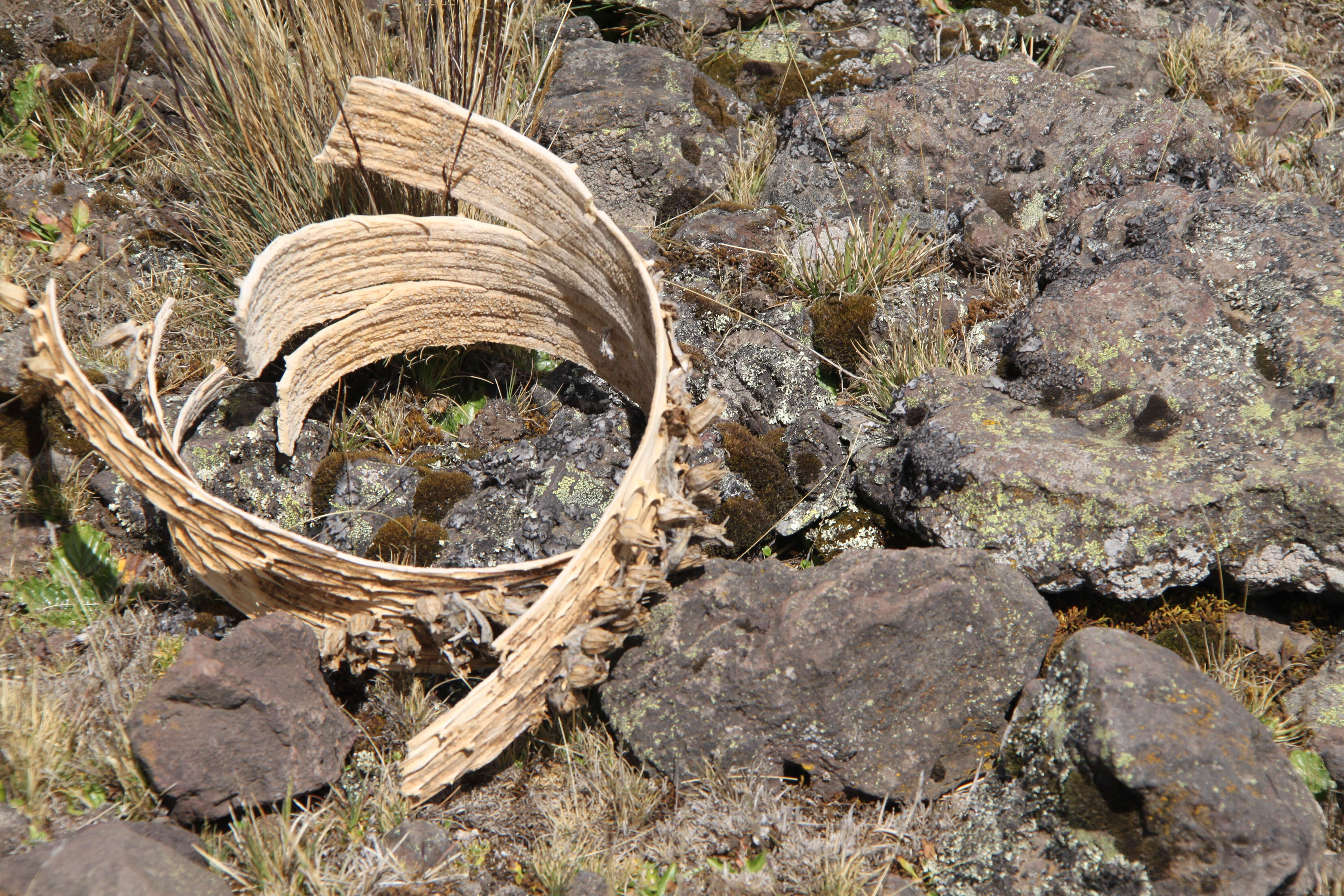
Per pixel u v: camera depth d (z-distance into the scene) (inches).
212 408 116.5
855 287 134.5
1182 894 75.0
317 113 122.2
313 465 116.8
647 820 89.9
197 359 126.0
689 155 152.7
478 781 93.2
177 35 128.2
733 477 114.7
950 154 144.7
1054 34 169.9
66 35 149.1
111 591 104.8
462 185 118.1
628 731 92.4
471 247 120.0
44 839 81.7
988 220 138.7
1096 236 127.6
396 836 85.3
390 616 92.3
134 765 85.7
